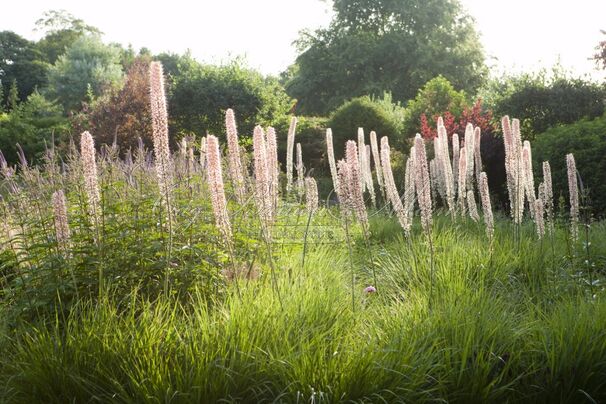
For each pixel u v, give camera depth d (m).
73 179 5.43
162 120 4.00
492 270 6.18
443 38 46.06
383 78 44.81
